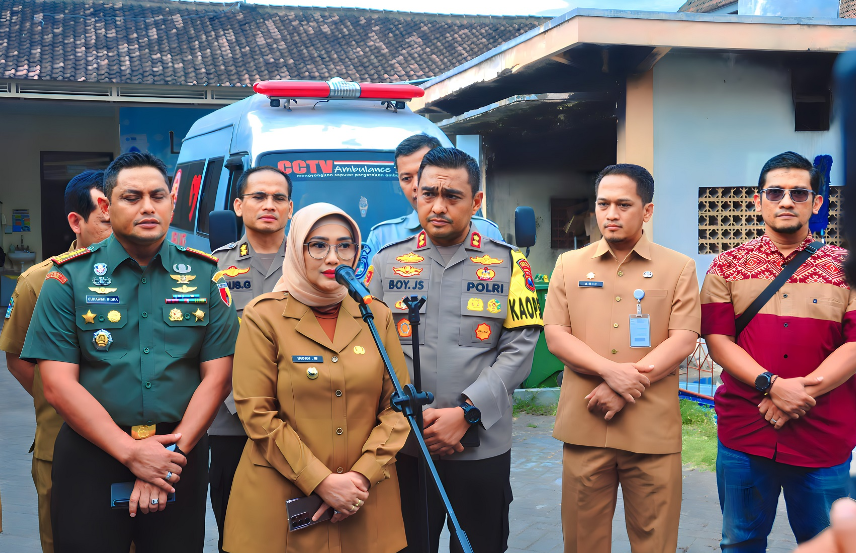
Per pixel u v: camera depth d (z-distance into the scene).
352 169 5.68
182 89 15.05
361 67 17.42
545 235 11.55
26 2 17.17
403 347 3.00
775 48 7.77
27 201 17.98
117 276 2.58
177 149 15.86
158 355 2.58
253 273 3.55
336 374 2.50
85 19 16.86
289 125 5.85
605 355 3.10
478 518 2.92
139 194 2.54
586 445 3.08
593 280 3.17
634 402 2.99
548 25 7.90
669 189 8.25
